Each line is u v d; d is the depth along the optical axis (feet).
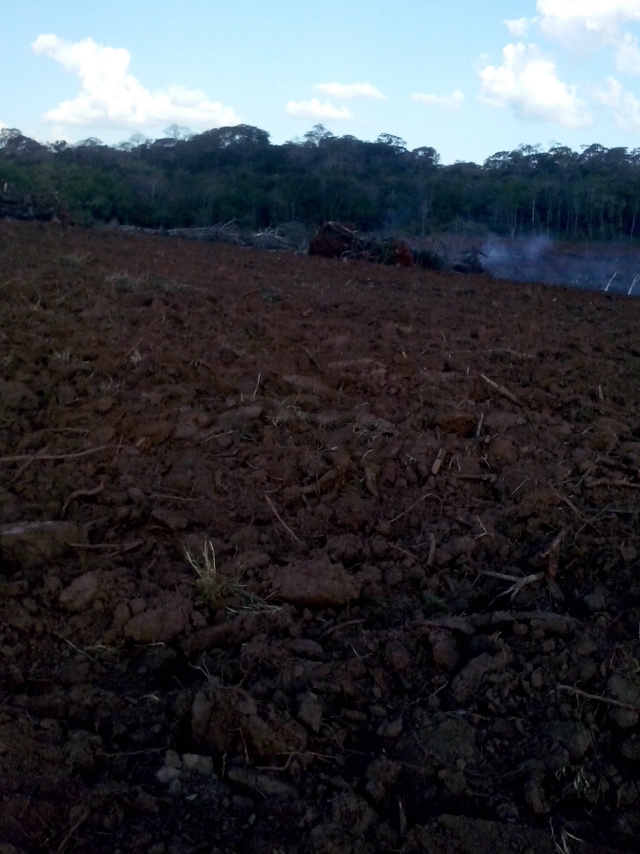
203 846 7.97
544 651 10.60
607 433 16.75
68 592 10.84
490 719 9.67
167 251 38.52
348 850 8.14
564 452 16.10
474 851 8.26
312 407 17.63
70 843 7.84
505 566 12.59
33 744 8.68
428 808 8.80
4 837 7.77
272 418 16.39
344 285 33.88
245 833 8.21
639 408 19.58
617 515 13.78
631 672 10.14
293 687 9.96
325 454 15.21
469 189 108.47
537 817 8.70
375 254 47.80
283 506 13.84
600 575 12.41
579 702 9.86
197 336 21.35
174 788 8.54
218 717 9.23
